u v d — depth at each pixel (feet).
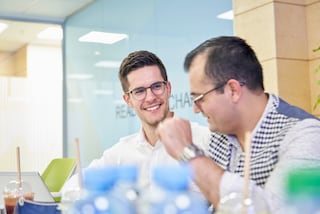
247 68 4.28
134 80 6.77
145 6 15.24
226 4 12.03
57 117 24.36
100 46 18.02
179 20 13.62
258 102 4.40
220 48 4.30
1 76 23.90
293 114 4.44
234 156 4.72
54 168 10.85
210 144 5.06
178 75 13.30
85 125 19.08
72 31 20.22
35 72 24.20
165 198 2.28
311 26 11.03
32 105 23.90
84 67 19.21
